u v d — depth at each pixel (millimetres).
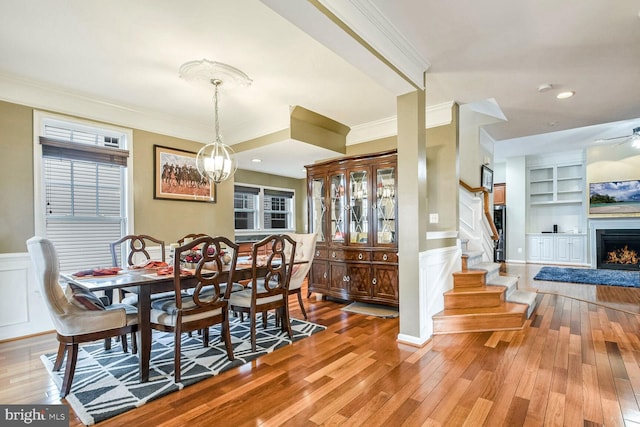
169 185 4336
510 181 8406
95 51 2633
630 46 2570
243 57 2744
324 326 3324
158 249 4184
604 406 1824
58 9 2076
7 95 3107
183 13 2135
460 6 2100
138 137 4055
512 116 4309
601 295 4570
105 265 3783
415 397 1948
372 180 4039
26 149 3215
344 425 1693
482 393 1982
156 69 2957
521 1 2041
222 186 5000
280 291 2984
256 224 6910
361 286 4078
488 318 3135
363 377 2213
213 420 1751
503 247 8367
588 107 3961
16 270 3133
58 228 3463
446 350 2668
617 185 7004
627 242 6879
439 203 3844
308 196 4723
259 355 2602
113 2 2014
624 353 2551
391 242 3895
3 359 2586
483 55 2725
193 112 4152
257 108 4039
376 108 4051
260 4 2049
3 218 3078
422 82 2891
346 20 2004
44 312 3283
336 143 4832
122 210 3951
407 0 2053
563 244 7836
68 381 2006
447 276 3461
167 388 2074
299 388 2080
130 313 2320
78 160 3594
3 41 2469
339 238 4328
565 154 7965
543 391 1992
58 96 3410
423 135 2920
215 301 2449
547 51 2652
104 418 1765
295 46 2570
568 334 3000
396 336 3021
